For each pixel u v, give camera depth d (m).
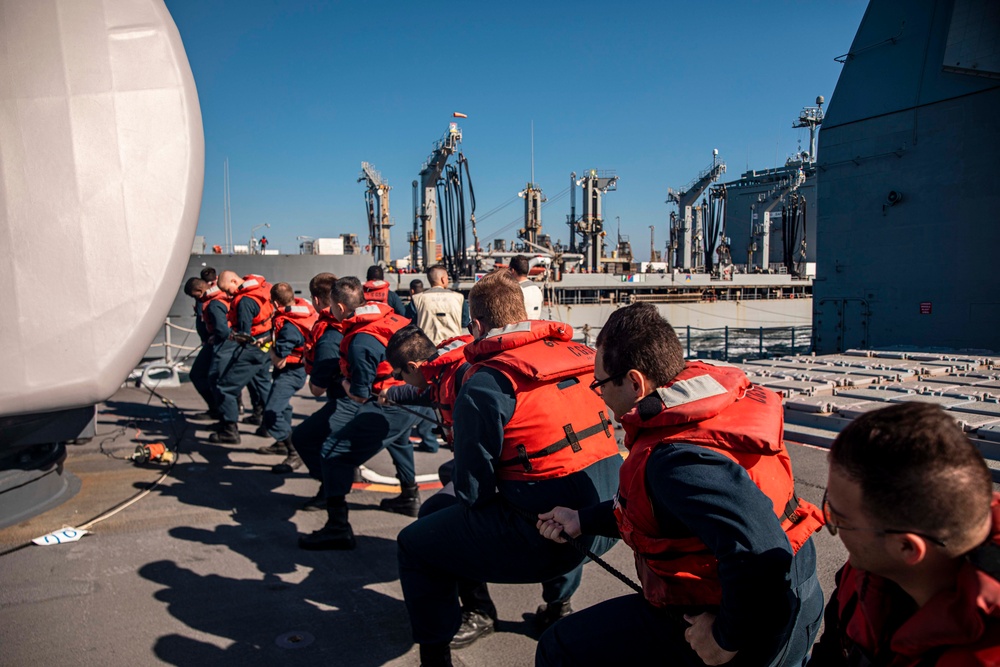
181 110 3.35
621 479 1.58
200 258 20.84
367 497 4.77
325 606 3.12
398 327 3.78
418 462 5.80
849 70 10.91
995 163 9.12
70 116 3.06
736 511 1.30
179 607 3.08
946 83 9.60
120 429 6.85
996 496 1.00
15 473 4.09
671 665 1.57
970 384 6.00
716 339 33.34
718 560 1.32
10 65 2.93
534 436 2.18
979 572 0.96
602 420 2.35
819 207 11.48
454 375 2.88
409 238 36.31
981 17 9.01
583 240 36.88
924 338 10.05
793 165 47.38
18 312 2.98
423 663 2.43
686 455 1.39
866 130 10.66
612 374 1.62
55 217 3.04
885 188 10.44
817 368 7.14
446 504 2.78
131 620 2.95
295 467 5.48
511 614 3.09
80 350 3.10
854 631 1.21
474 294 2.49
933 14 9.70
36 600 3.12
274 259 21.86
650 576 1.56
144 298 3.23
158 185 3.28
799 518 1.52
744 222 50.47
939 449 0.97
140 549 3.76
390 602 3.17
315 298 4.16
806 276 39.09
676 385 1.51
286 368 5.45
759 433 1.38
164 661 2.62
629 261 40.41
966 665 0.94
